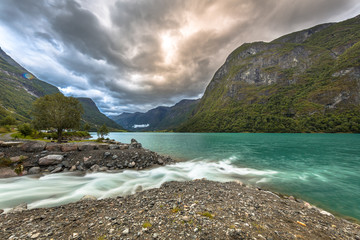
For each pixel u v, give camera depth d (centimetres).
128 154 2538
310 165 2667
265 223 687
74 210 895
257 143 6369
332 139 7294
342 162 2878
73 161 2177
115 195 1288
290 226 693
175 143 6988
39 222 735
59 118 3738
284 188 1608
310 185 1697
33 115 3709
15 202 1138
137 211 801
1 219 807
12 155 1991
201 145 5975
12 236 596
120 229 609
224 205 883
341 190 1550
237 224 643
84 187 1459
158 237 542
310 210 998
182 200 962
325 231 687
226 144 6219
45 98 3659
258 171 2281
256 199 1077
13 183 1540
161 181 1720
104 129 8969
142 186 1534
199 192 1160
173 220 664
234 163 2834
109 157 2380
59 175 1834
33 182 1582
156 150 4622
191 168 2438
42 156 2120
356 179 1897
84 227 650
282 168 2459
